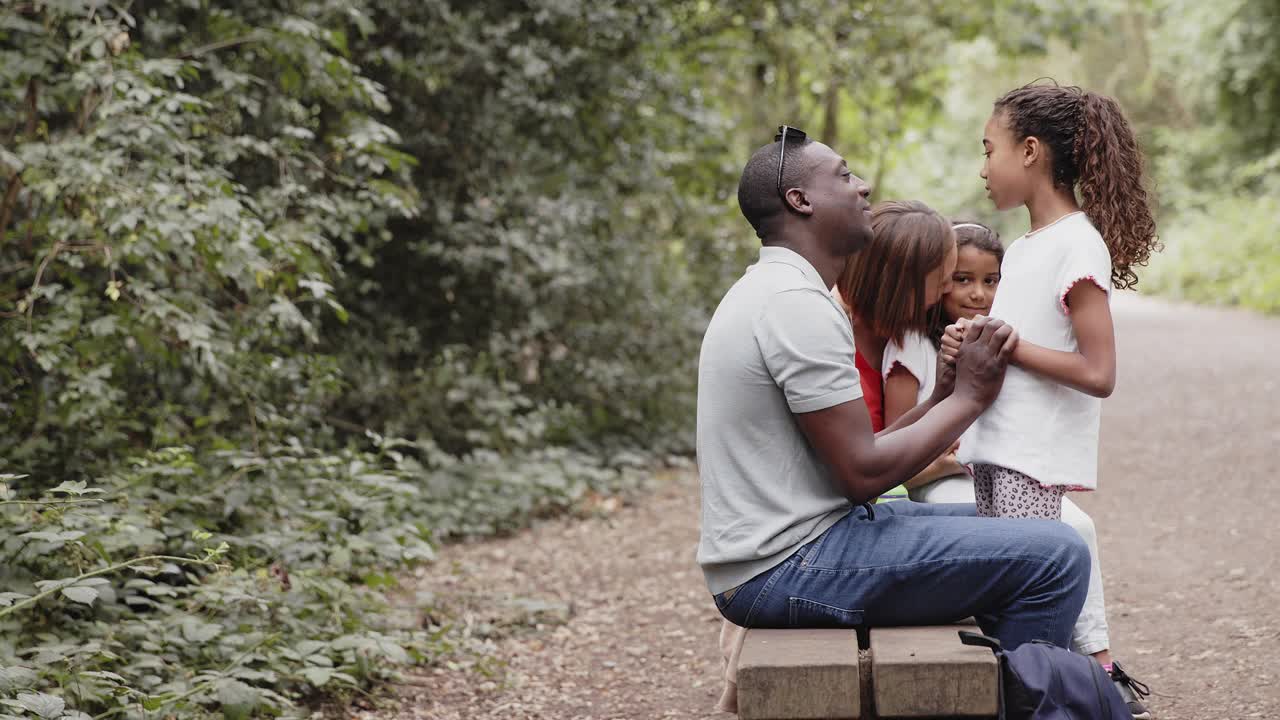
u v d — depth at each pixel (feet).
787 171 8.73
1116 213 9.20
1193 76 79.87
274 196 18.86
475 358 27.07
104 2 16.43
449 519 21.27
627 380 28.22
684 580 18.57
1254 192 80.64
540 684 14.19
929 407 9.23
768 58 35.65
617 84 27.66
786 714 7.71
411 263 26.78
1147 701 12.26
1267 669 12.81
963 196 91.45
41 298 16.79
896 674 7.67
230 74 18.81
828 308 8.38
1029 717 7.70
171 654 12.84
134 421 17.12
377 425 25.08
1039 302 9.18
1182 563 17.49
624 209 29.53
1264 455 24.73
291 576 14.23
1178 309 64.90
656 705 13.38
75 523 12.32
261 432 18.70
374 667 13.99
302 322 17.21
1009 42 43.21
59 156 15.24
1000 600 8.42
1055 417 9.09
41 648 11.25
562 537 21.48
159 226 14.85
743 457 8.56
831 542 8.47
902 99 41.98
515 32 26.32
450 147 26.32
